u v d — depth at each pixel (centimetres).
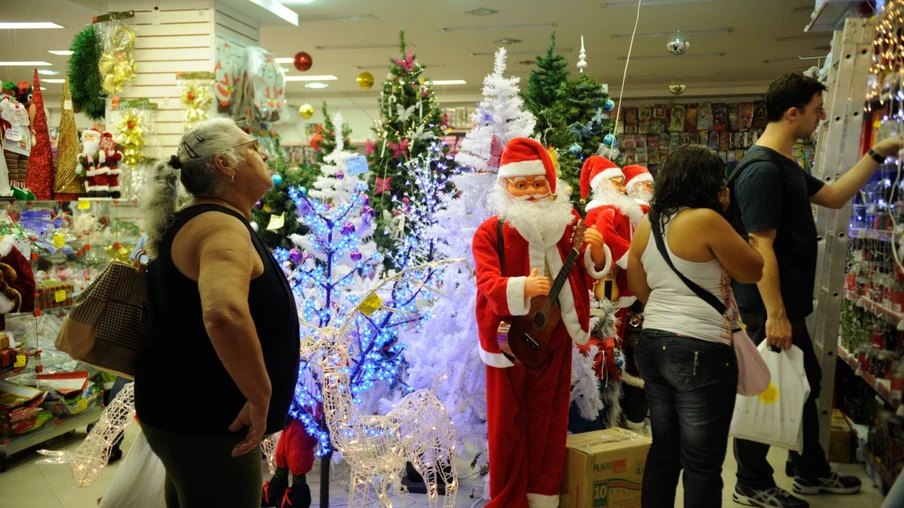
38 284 467
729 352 246
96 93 552
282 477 337
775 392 311
